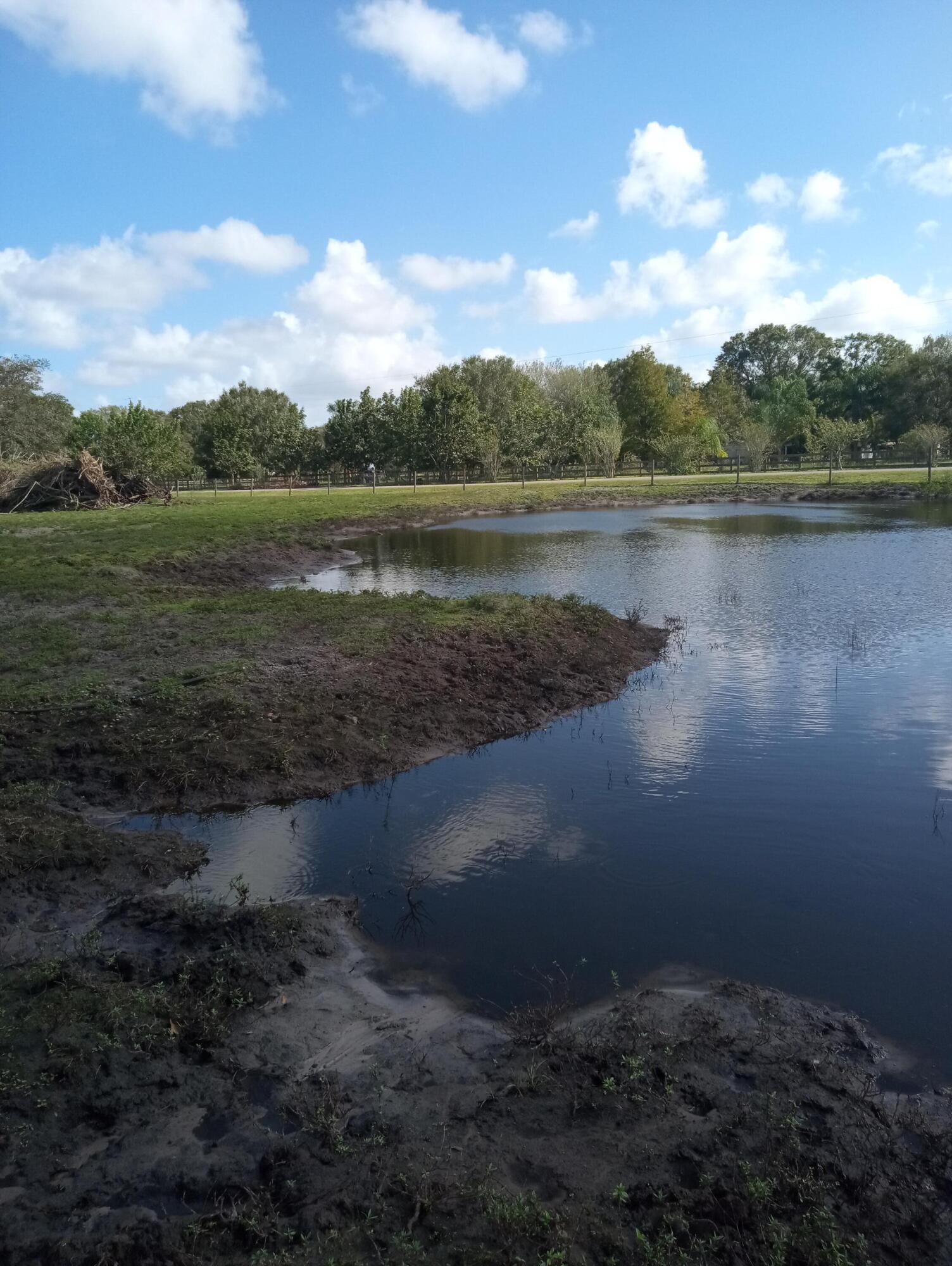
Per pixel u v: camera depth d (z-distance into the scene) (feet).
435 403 229.04
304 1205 12.41
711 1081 15.12
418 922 21.65
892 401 247.70
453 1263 11.24
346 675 37.91
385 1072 15.80
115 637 45.09
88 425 206.80
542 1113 14.40
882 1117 14.24
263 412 287.48
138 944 19.97
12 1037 16.08
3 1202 12.57
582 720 36.76
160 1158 13.50
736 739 33.83
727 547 90.02
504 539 105.60
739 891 22.65
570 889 23.02
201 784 28.73
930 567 72.02
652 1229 11.87
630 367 267.18
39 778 28.58
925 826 26.00
